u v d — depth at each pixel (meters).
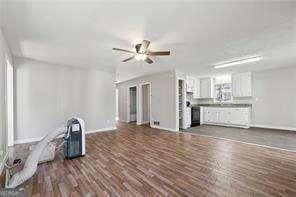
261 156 3.43
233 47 3.73
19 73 4.59
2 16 2.33
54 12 2.25
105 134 5.75
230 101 7.63
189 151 3.82
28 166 2.61
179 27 2.73
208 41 3.35
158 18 2.44
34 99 4.84
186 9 2.22
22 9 2.16
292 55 4.37
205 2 2.07
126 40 3.26
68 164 3.13
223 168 2.86
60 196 2.12
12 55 4.31
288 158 3.30
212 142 4.59
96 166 3.03
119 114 9.63
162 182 2.42
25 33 2.92
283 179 2.45
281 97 6.20
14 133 4.52
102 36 3.06
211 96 8.00
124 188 2.27
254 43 3.49
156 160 3.28
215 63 5.26
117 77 7.95
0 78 2.77
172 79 6.36
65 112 5.44
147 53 3.36
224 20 2.52
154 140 4.88
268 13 2.33
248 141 4.64
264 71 6.59
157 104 7.01
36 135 4.86
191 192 2.15
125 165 3.05
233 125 7.07
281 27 2.77
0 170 2.68
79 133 3.56
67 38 3.16
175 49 3.83
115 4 2.09
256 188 2.22
